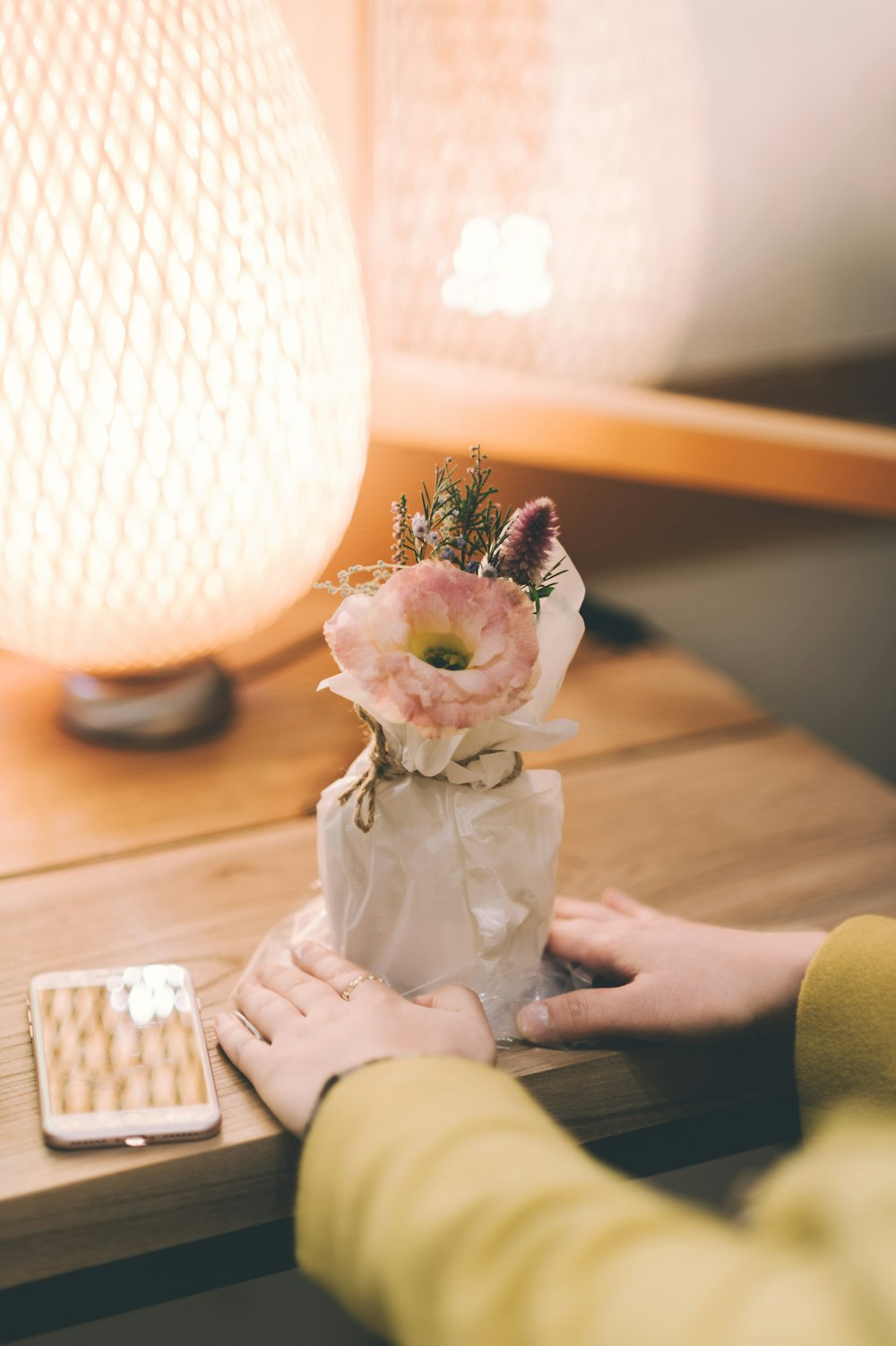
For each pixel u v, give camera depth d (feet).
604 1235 2.18
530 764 3.64
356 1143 2.40
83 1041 2.81
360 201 3.81
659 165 3.86
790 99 3.90
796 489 4.17
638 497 4.42
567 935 3.04
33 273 2.97
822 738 5.10
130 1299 2.65
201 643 3.38
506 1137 2.34
